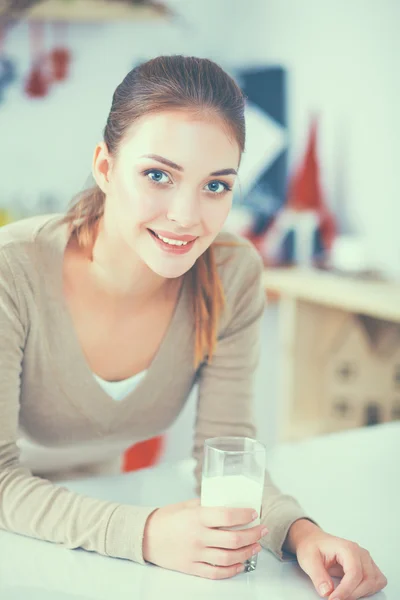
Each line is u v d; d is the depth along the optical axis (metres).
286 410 2.81
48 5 3.24
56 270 1.08
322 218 3.33
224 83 0.92
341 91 3.21
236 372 1.19
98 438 1.22
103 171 1.00
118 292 1.10
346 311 2.79
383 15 2.98
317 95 3.33
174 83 0.90
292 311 2.76
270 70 3.49
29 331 1.08
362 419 2.66
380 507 1.05
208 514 0.85
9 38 3.40
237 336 1.19
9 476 0.99
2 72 3.41
